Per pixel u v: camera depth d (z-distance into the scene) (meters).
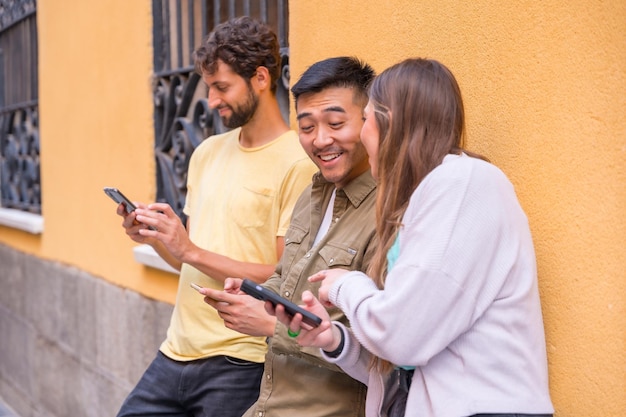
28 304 7.40
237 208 3.16
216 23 4.58
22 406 7.56
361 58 3.34
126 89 5.50
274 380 2.64
